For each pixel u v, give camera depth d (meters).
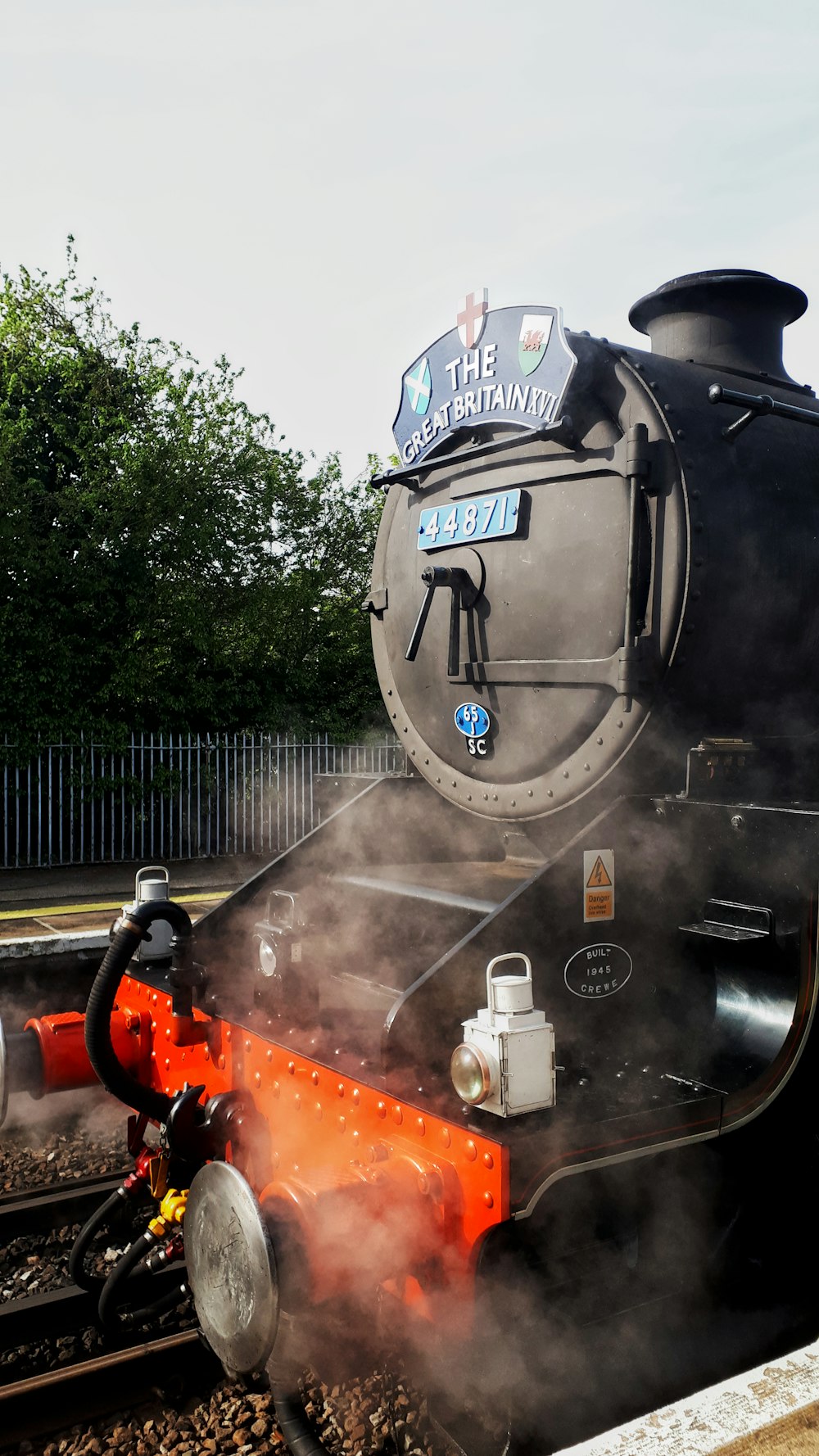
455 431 3.32
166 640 13.56
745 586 2.87
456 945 2.55
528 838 3.27
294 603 15.06
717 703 2.93
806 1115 2.77
